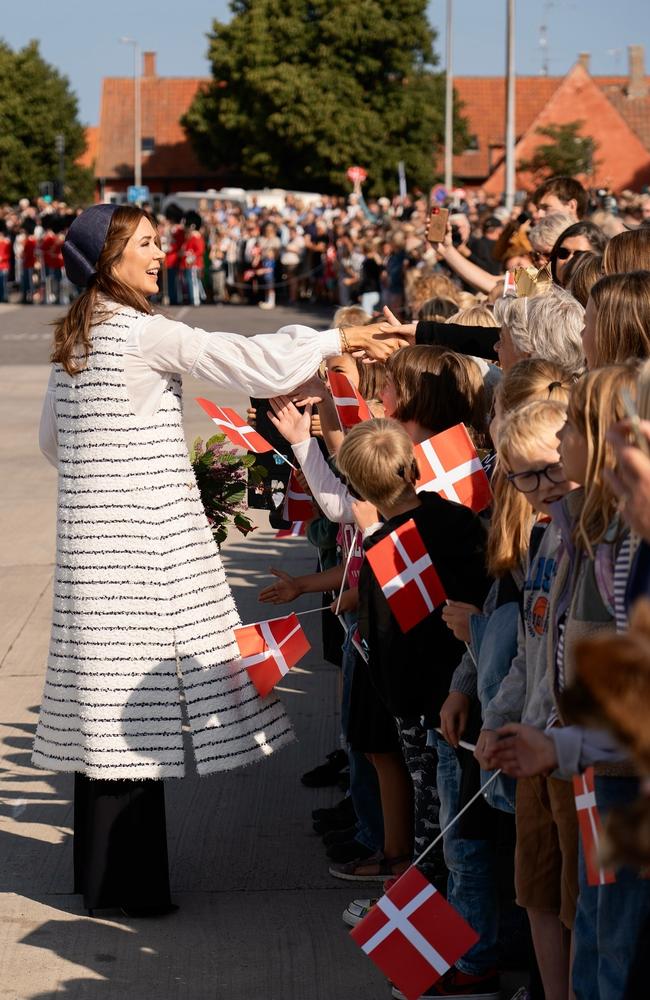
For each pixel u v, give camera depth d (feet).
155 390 12.26
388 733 13.24
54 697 12.66
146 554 12.23
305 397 13.24
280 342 12.60
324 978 11.88
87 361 12.19
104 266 12.36
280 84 158.20
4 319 91.09
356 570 13.38
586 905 8.85
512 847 12.52
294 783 16.48
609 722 5.19
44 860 14.32
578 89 180.45
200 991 11.66
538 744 8.25
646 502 6.81
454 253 20.81
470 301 21.01
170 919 12.97
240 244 99.76
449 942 9.76
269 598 14.03
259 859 14.34
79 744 12.56
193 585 12.41
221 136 172.04
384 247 59.93
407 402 12.85
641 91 229.66
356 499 12.61
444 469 11.83
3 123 210.59
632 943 8.34
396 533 11.28
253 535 30.30
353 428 11.94
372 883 13.66
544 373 11.00
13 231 107.96
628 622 7.80
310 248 94.17
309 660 21.35
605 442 8.21
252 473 14.16
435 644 11.67
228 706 12.53
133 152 236.63
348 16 156.35
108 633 12.29
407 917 9.80
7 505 33.40
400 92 159.12
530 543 9.94
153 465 12.25
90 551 12.29
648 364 8.00
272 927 12.80
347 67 159.12
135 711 12.32
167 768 12.37
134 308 12.41
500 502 10.22
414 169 161.17
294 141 160.35
